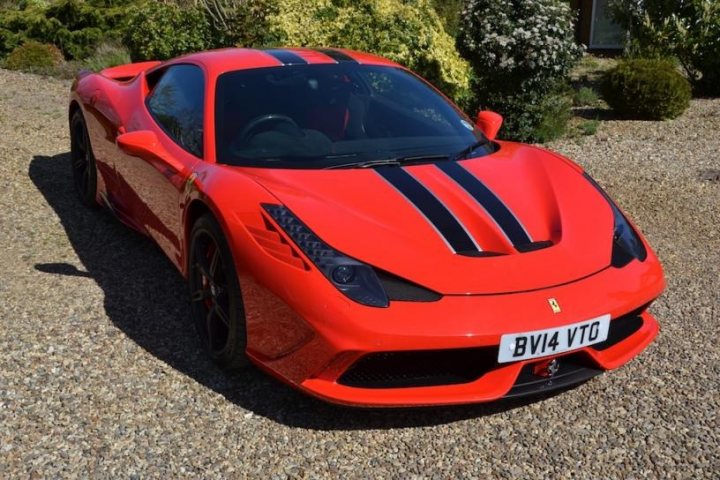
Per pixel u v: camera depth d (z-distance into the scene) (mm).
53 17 12445
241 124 3732
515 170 3719
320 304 2795
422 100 4191
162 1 11047
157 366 3459
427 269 2912
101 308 4004
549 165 3873
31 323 3814
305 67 4160
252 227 3059
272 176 3371
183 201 3615
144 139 3912
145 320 3887
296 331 2881
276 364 3021
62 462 2799
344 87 4035
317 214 3070
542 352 2889
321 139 3686
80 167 5566
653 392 3363
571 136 8805
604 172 7258
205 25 9539
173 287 4277
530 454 2924
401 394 2885
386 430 3051
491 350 2848
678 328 3980
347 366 2811
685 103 9633
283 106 3838
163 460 2828
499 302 2861
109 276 4406
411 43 8250
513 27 8273
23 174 6262
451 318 2787
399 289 2848
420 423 3104
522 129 8445
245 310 3090
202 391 3271
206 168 3531
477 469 2830
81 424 3021
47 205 5582
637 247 3416
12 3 14602
